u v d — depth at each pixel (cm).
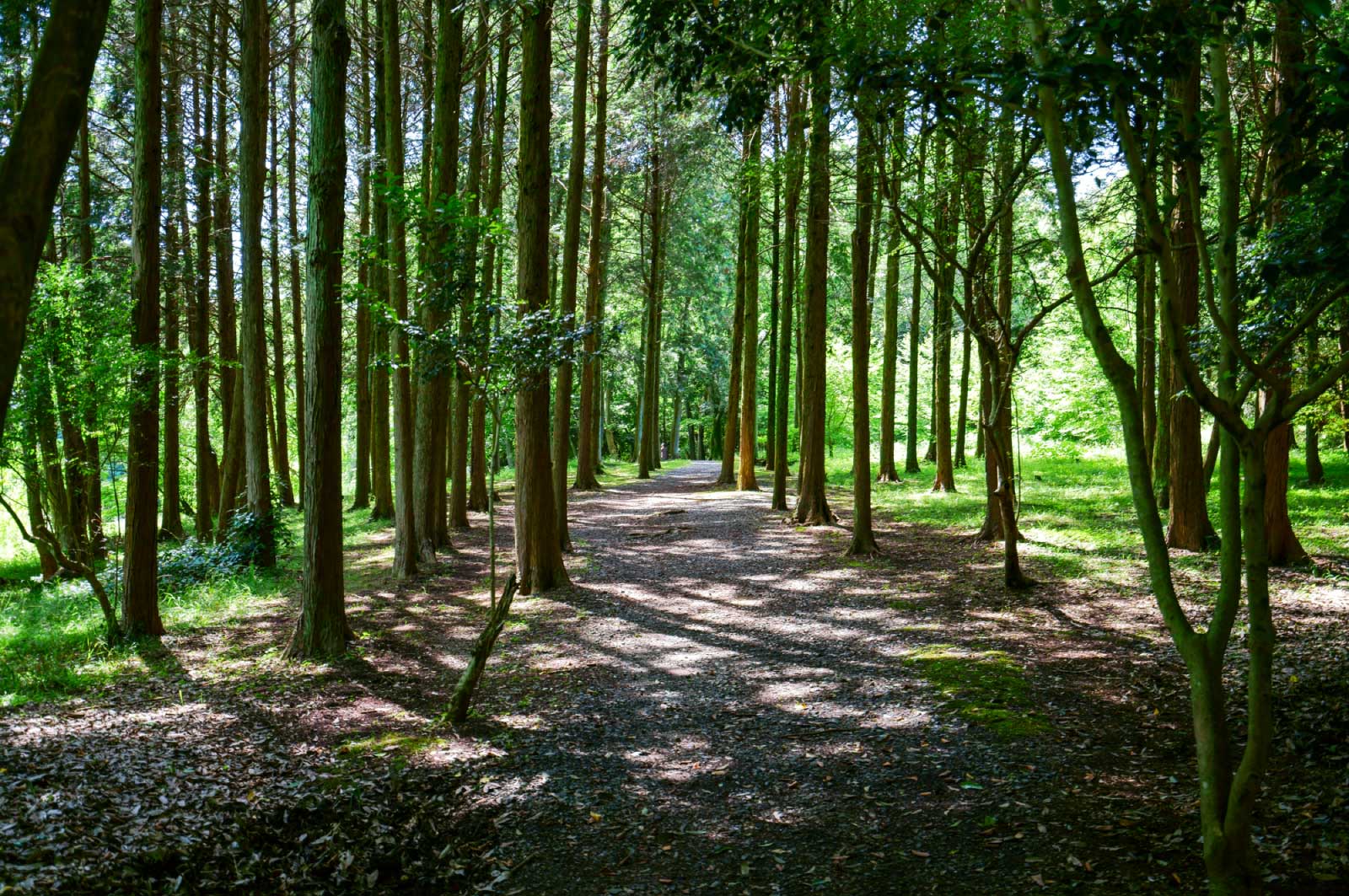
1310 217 393
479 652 688
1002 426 1315
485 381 726
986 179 1037
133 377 944
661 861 465
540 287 1086
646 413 2906
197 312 1781
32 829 421
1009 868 430
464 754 611
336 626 874
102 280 1016
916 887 421
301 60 1867
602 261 2620
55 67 251
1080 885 406
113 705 709
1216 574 1003
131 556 956
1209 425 2191
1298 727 561
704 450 5812
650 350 2869
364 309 1772
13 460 936
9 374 241
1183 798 488
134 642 935
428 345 718
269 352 2447
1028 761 556
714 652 862
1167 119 346
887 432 2223
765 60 574
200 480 1839
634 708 706
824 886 429
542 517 1164
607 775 575
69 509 1259
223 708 700
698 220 2798
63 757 537
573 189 1393
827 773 563
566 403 1443
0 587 1516
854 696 708
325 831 492
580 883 445
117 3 1523
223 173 1636
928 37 488
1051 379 2283
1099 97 325
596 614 1025
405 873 457
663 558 1385
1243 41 328
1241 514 329
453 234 735
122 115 1595
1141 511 338
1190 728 596
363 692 757
